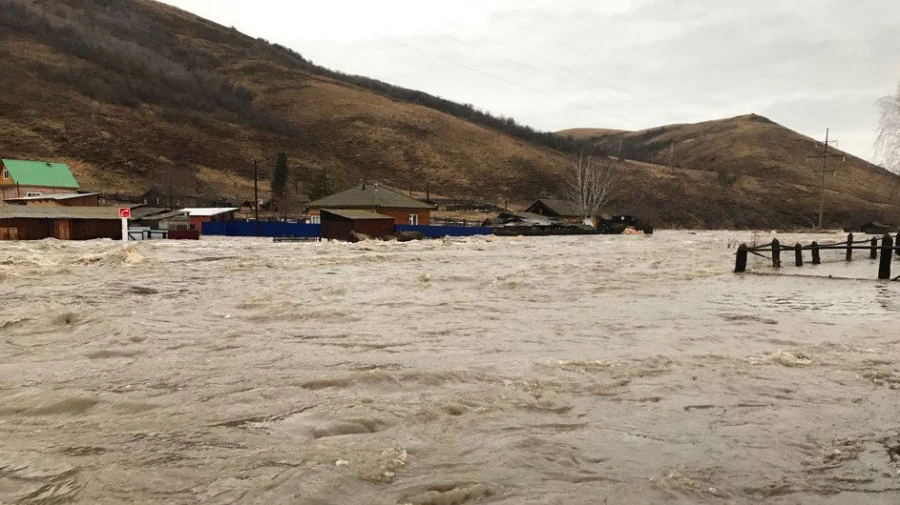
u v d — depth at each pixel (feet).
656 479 14.42
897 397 21.72
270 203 300.81
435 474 14.52
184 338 32.12
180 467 14.74
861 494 13.79
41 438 16.83
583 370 25.38
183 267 74.54
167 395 21.34
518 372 24.99
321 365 26.21
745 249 73.26
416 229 191.21
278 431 17.57
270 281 60.75
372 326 36.40
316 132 468.34
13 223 133.59
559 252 114.83
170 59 552.00
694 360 27.48
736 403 20.79
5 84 359.25
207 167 352.69
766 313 42.68
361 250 113.39
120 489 13.47
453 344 31.19
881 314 42.42
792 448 16.61
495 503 13.05
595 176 376.07
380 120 483.92
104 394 21.33
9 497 13.03
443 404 20.27
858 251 111.45
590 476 14.56
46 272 64.69
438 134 468.34
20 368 25.34
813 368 26.12
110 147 332.60
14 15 479.00
